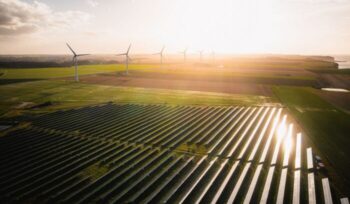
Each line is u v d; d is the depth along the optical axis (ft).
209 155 111.86
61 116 181.78
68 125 160.66
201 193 81.92
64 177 94.02
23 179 94.22
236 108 198.49
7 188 87.04
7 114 187.73
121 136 139.95
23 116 181.78
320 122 159.33
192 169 98.37
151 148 121.19
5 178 95.86
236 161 104.88
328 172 94.02
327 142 124.57
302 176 91.25
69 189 84.58
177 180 90.12
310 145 120.57
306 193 80.69
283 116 174.09
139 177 92.58
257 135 137.18
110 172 95.91
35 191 84.69
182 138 133.18
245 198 76.95
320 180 88.43
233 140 129.90
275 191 82.07
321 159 104.88
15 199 80.28
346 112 185.98
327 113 182.09
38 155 116.26
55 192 84.48
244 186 85.51
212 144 125.18
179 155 112.88
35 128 155.84
